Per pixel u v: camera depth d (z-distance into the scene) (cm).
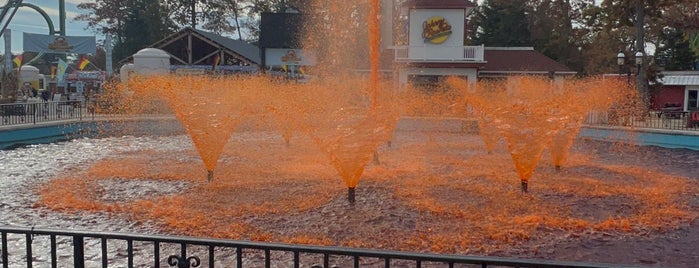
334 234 854
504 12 5050
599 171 1475
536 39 5025
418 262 331
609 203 1075
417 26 3462
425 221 929
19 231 398
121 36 6350
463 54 3428
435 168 1452
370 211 987
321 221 926
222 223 910
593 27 4388
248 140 2167
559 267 318
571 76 3725
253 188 1177
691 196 1167
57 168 1498
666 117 2720
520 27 5053
